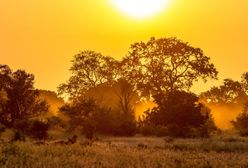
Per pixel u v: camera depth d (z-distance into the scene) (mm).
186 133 54250
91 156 18234
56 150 19266
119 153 19438
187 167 16453
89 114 58719
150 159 17609
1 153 17234
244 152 24688
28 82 64125
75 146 21688
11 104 63094
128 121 61031
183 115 55656
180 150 25484
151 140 42812
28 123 44562
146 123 62062
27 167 14727
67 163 15516
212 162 17484
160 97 60344
